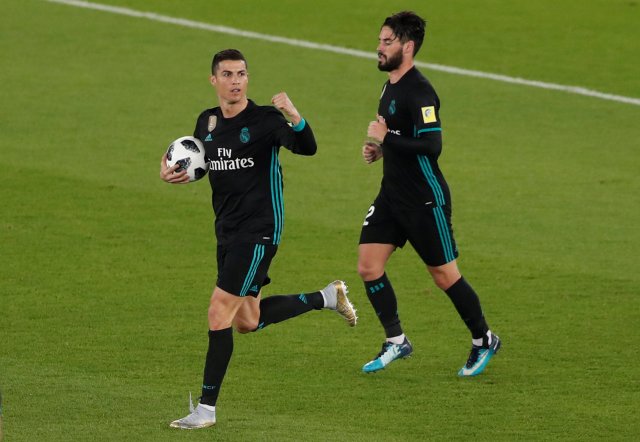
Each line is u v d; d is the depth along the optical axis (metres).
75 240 45.47
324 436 29.47
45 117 60.78
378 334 37.25
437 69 70.19
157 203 49.72
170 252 44.44
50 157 55.12
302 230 47.00
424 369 34.41
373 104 64.06
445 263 33.75
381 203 34.09
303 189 51.72
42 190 50.91
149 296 40.09
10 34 74.19
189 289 40.81
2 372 33.56
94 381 33.06
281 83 67.12
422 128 32.66
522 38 75.50
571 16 79.56
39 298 39.75
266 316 33.09
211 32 75.88
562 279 41.88
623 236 46.38
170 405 31.45
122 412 30.88
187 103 63.47
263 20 78.44
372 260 34.12
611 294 40.41
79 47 72.38
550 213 49.03
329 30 76.75
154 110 62.19
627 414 31.03
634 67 70.44
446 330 37.47
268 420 30.55
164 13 79.25
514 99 65.38
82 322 37.72
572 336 36.75
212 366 30.06
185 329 37.22
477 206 49.84
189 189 51.50
